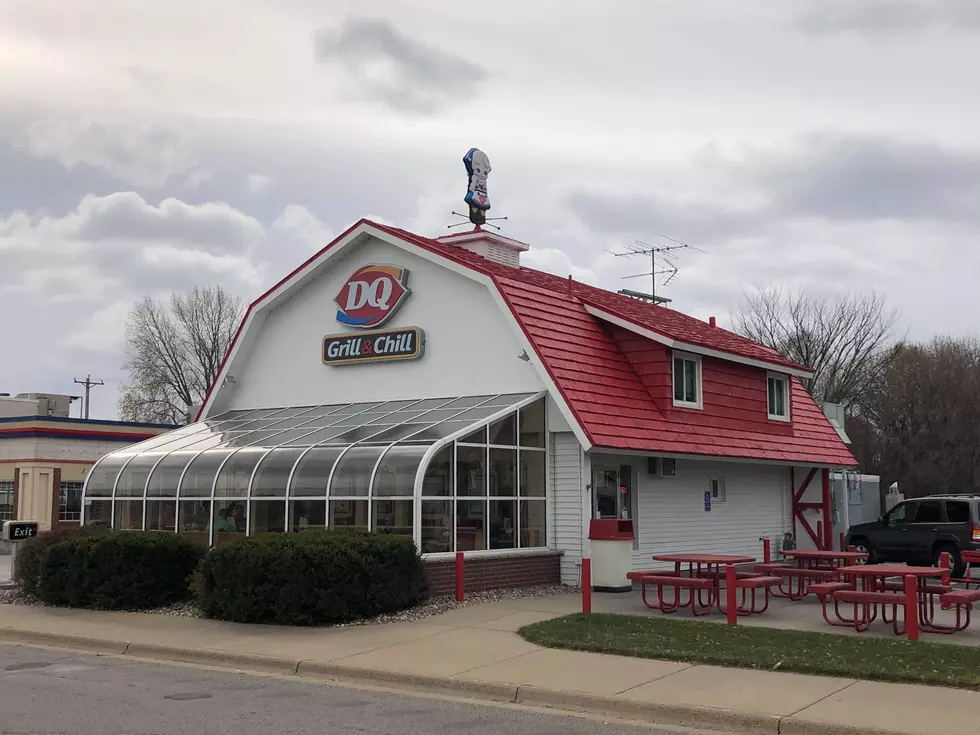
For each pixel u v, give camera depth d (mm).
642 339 22875
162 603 17688
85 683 11617
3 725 9320
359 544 15875
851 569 14586
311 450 19766
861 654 12008
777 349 55750
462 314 22469
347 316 24156
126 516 22391
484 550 19016
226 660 13047
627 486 22188
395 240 23234
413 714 10000
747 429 25453
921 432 53781
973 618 15906
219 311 60844
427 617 15906
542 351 20484
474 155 27109
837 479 34281
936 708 9594
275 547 15633
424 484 17953
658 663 11984
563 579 20359
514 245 27078
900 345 55281
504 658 12445
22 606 18281
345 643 13656
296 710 10125
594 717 9969
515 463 20109
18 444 35969
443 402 21984
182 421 59531
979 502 25031
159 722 9477
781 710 9586
